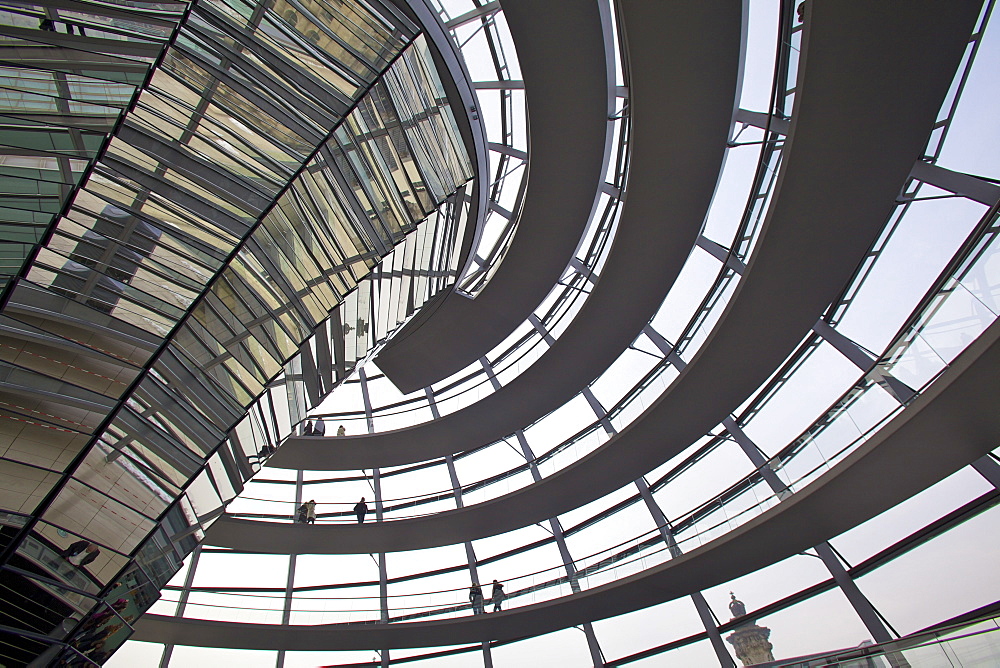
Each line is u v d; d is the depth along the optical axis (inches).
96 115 184.1
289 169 234.7
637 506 707.4
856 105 323.3
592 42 384.2
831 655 341.1
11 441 175.5
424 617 685.9
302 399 315.9
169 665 692.7
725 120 404.2
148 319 199.0
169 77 201.5
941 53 294.0
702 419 588.7
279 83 237.6
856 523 487.2
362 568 792.3
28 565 180.2
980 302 342.3
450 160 390.6
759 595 574.9
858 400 444.8
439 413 804.0
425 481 852.6
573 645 677.3
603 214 579.2
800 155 354.0
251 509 781.9
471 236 537.3
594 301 577.6
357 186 280.1
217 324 221.8
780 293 449.1
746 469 597.3
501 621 661.9
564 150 461.4
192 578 742.5
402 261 364.8
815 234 403.5
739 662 560.1
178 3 208.5
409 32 292.0
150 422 207.0
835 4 277.0
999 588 406.0
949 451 407.2
